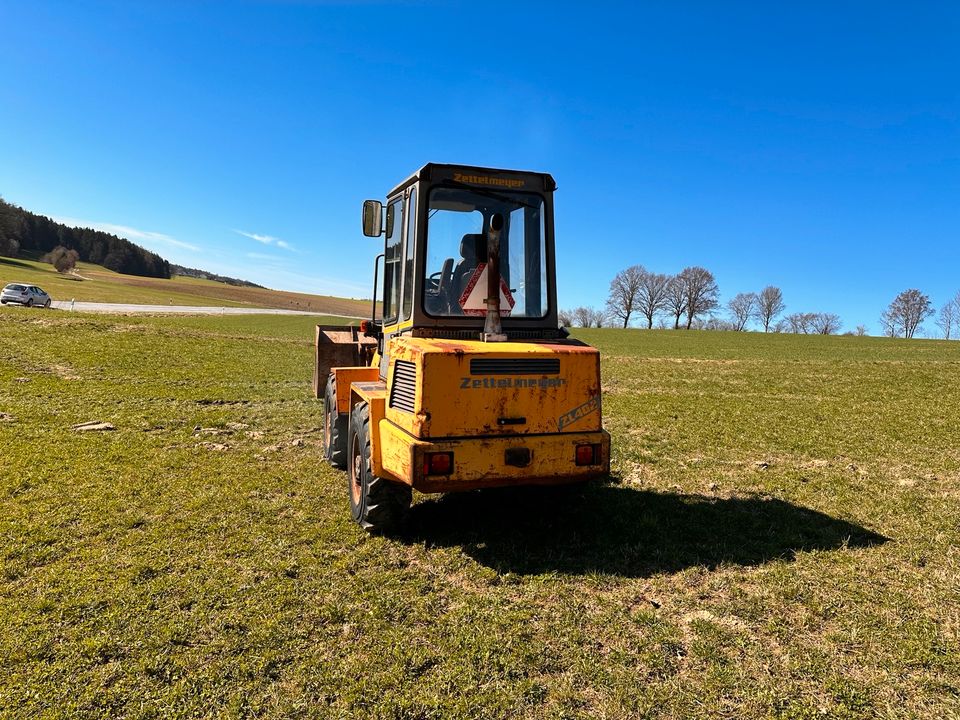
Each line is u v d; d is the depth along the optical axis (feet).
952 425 35.04
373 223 19.93
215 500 19.31
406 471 14.32
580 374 15.42
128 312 152.76
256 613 12.23
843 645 11.23
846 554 15.60
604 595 13.34
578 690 9.98
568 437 15.12
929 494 21.24
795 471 24.71
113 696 9.61
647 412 40.22
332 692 9.82
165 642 11.12
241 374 57.47
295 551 15.53
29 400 37.76
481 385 14.62
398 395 15.80
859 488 21.99
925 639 11.31
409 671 10.43
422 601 12.96
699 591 13.55
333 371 24.34
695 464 26.09
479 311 17.13
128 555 14.97
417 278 16.93
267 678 10.17
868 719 9.20
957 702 9.53
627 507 19.58
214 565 14.51
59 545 15.48
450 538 16.62
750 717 9.30
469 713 9.39
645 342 137.08
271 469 23.40
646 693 9.85
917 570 14.56
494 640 11.38
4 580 13.50
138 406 37.47
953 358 89.30
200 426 31.83
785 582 13.85
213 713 9.31
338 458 23.24
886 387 53.83
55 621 11.75
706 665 10.65
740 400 46.39
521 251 18.01
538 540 16.62
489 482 14.55
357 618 12.16
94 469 22.40
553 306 18.15
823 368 71.92
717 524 18.01
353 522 17.76
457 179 17.35
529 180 18.10
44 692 9.66
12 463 22.57
